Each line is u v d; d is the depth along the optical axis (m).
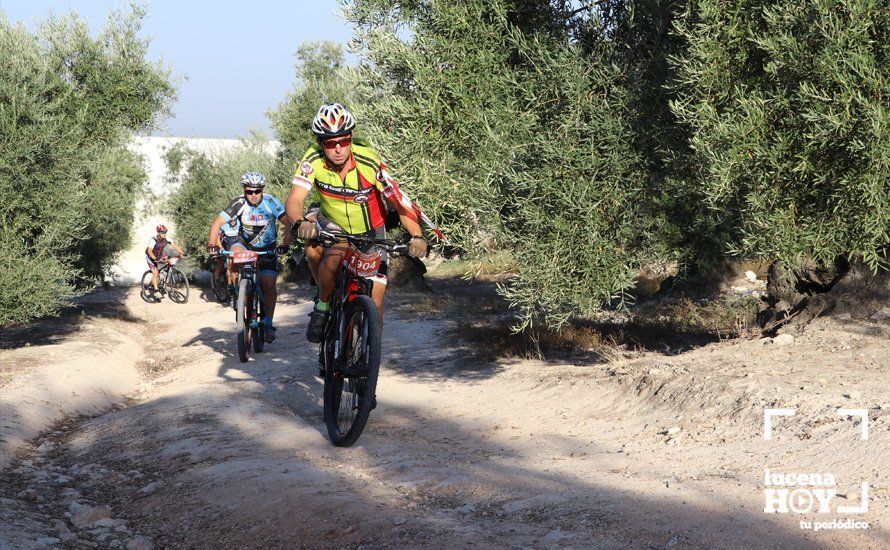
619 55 5.93
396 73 6.31
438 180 5.96
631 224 5.91
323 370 5.70
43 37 11.47
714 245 6.29
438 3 5.95
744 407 4.75
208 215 25.70
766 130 4.79
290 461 4.76
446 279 22.16
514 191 5.86
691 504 3.34
